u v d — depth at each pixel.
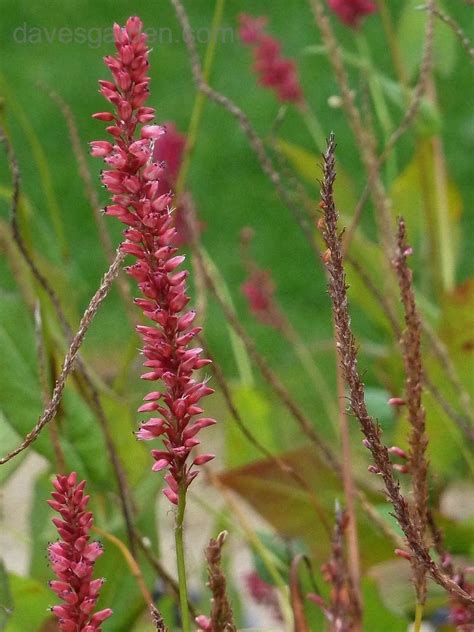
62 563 0.45
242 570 1.09
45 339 0.65
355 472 0.82
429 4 0.72
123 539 0.68
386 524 0.66
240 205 2.83
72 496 0.45
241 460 0.84
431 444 0.82
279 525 0.73
